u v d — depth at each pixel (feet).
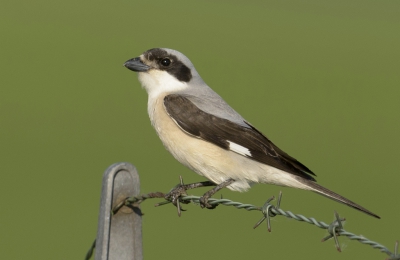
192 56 72.28
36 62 65.67
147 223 38.14
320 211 39.17
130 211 16.99
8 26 75.97
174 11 93.91
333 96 63.87
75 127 51.06
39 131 49.93
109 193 16.51
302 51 78.64
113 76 63.72
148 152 47.19
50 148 47.01
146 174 42.29
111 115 54.29
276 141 50.80
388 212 39.70
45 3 89.15
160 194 16.74
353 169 46.65
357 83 68.64
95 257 16.66
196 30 83.56
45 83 60.49
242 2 102.63
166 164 44.68
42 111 53.88
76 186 41.29
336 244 14.96
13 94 57.31
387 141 52.85
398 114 60.29
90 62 66.80
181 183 21.56
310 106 60.03
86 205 38.96
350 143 51.70
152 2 99.09
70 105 56.03
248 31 85.56
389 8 101.30
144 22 84.89
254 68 70.13
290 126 54.19
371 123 57.06
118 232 16.94
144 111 55.42
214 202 17.95
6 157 44.98
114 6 93.40
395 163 48.24
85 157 45.57
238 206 17.51
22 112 53.26
